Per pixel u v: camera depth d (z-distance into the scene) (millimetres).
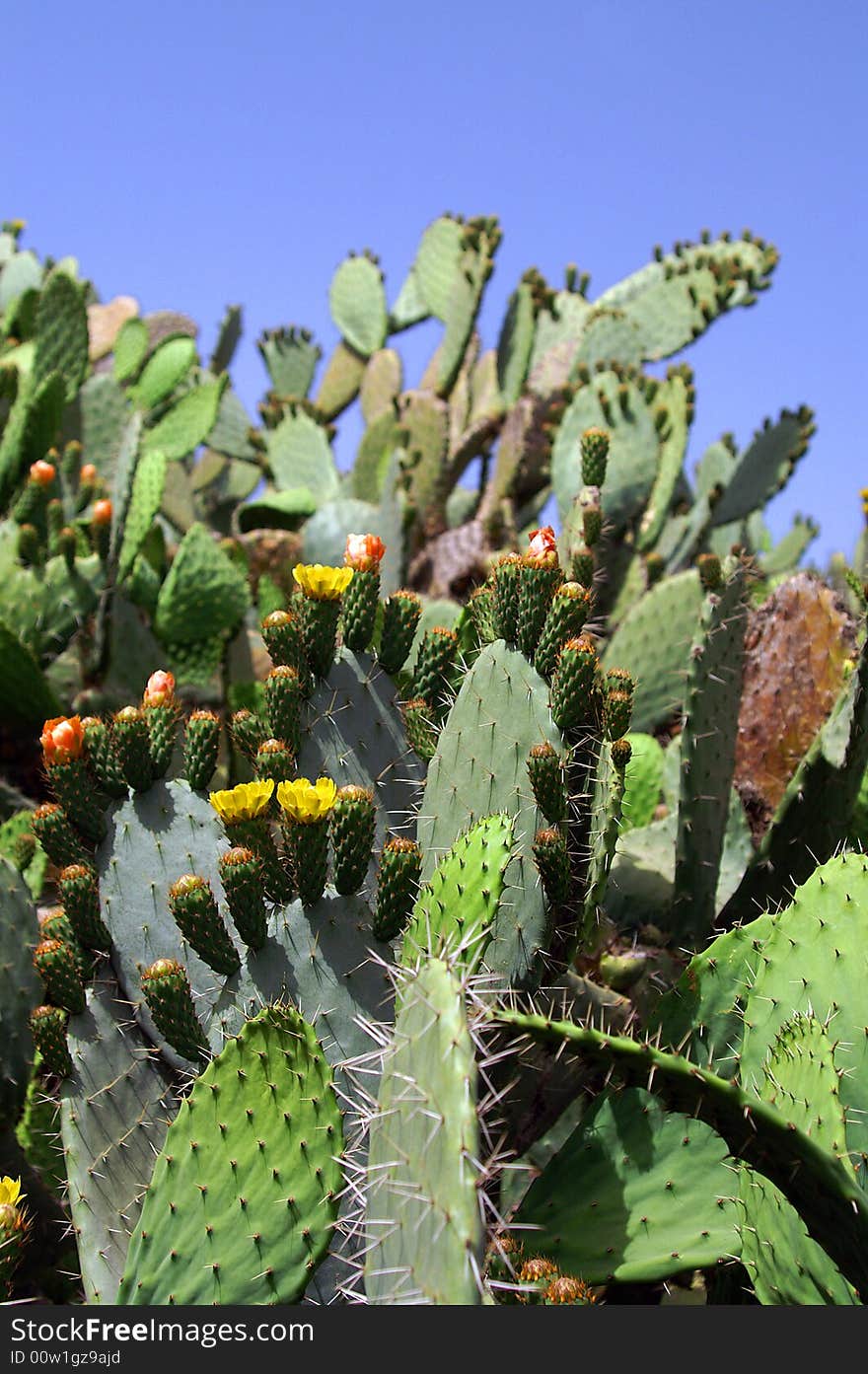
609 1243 1489
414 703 1768
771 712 2541
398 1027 1349
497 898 1492
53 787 1663
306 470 4984
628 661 3002
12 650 2793
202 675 3244
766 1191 1427
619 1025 1716
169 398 4656
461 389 5176
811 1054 1404
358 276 5633
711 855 1938
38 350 3658
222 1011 1554
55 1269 1746
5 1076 1782
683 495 4562
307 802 1532
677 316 4477
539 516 4488
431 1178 1229
